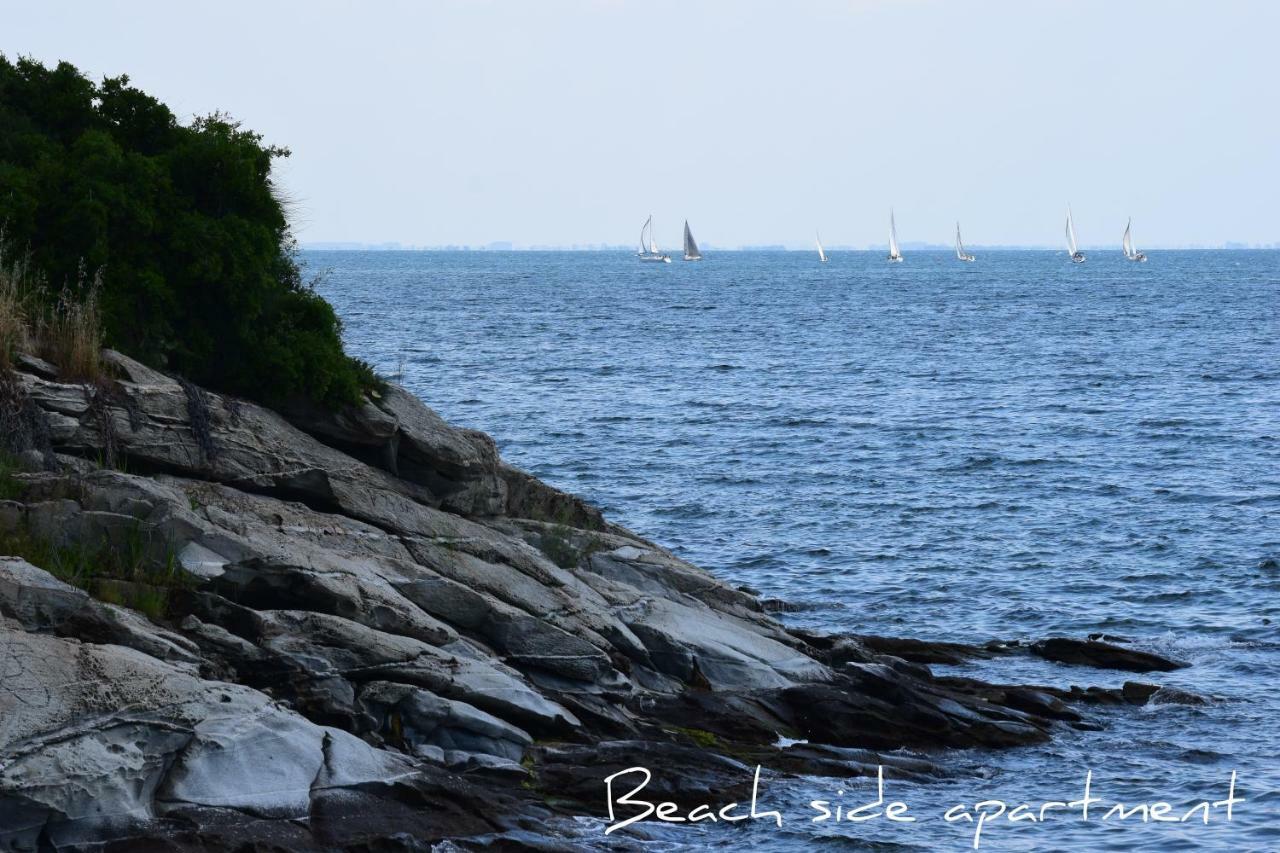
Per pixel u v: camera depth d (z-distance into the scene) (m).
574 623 81.56
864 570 130.00
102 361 84.56
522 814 64.31
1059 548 138.75
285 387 94.31
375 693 67.38
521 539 96.31
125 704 57.28
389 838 59.00
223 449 85.38
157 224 94.62
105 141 95.62
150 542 71.00
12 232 90.69
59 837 54.97
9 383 77.31
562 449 199.25
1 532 68.88
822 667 87.56
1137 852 68.06
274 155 106.88
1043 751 81.50
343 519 84.69
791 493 168.25
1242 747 82.81
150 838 55.84
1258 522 149.75
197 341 94.69
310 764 60.69
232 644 66.25
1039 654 103.00
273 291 98.50
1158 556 134.88
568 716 73.50
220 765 58.75
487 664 73.19
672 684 83.25
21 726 54.97
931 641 106.94
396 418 98.25
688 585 98.69
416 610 74.12
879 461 191.62
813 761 76.12
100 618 62.66
